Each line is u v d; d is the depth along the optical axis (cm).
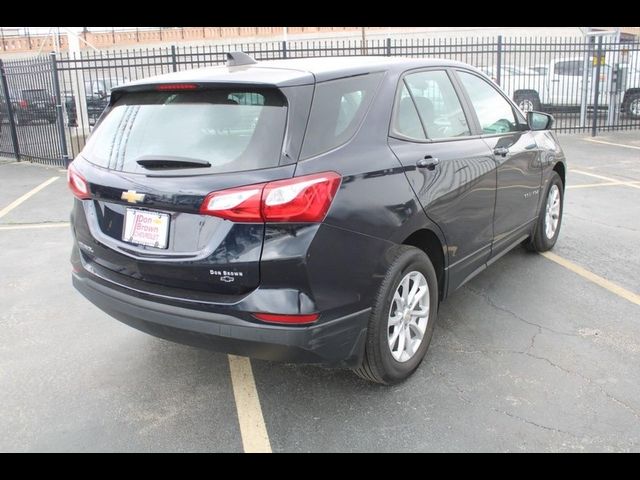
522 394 322
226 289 270
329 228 269
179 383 345
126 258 298
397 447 282
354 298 285
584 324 406
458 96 399
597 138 1416
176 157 283
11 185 988
